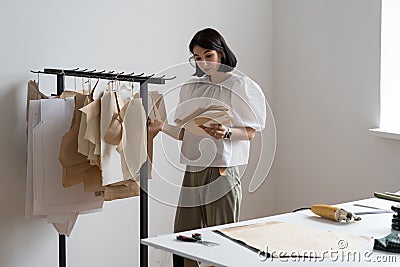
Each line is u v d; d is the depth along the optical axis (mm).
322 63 4453
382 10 4094
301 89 4602
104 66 3930
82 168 3266
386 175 4109
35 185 3299
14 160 3637
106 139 3121
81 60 3838
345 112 4336
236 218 3273
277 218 2746
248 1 4602
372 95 4176
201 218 3328
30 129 3352
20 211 3680
